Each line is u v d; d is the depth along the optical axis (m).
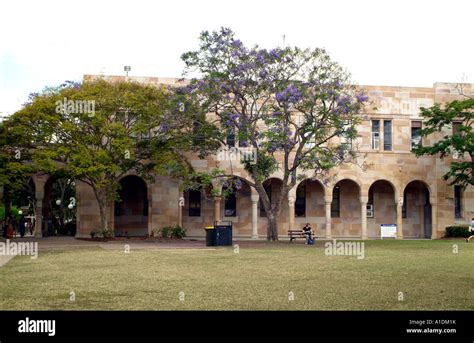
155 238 45.03
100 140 41.75
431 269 22.64
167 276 20.31
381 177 51.97
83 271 21.77
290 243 41.00
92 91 41.66
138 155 43.94
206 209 52.41
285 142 40.59
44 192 49.94
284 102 40.19
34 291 16.88
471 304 14.98
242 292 16.77
